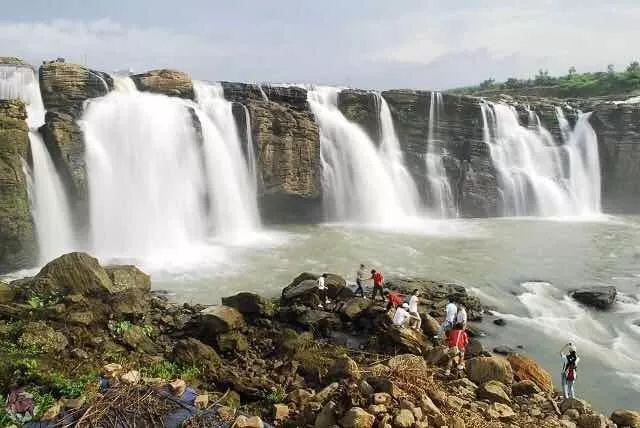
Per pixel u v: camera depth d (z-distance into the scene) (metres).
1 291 18.36
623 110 54.75
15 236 26.44
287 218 43.03
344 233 39.22
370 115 48.00
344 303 21.47
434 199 48.91
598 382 17.55
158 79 38.59
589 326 22.11
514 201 50.81
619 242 37.59
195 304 22.47
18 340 14.49
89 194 30.53
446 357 16.17
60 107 33.47
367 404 11.51
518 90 87.19
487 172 50.03
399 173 48.34
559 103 63.31
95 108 32.91
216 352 17.08
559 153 54.38
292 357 16.80
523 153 53.03
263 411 13.12
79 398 11.87
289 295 21.56
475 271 29.20
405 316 18.47
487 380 15.39
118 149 32.44
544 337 20.69
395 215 46.81
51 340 14.92
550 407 14.44
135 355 15.86
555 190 52.16
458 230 41.66
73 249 30.25
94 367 14.20
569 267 30.50
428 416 11.52
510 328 21.42
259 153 39.12
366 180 45.75
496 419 13.02
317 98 47.28
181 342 16.22
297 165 40.97
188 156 35.28
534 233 40.75
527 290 26.20
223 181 37.22
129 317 18.00
